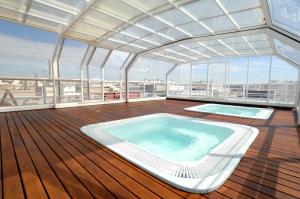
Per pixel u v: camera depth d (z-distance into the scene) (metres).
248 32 4.56
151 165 1.92
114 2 3.41
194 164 1.96
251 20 4.07
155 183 1.62
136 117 4.77
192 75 10.05
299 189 1.53
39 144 2.60
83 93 7.02
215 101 8.58
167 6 3.56
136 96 9.21
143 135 4.24
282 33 3.98
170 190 1.51
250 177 1.73
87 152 2.33
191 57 8.92
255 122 4.29
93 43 6.27
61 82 6.41
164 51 7.57
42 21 4.62
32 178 1.67
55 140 2.80
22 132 3.20
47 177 1.69
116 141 2.73
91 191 1.48
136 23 4.48
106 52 7.18
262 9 3.38
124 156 2.15
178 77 10.65
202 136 4.11
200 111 5.94
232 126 3.83
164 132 4.42
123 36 5.55
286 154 2.32
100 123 3.96
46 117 4.55
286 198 1.41
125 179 1.68
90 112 5.45
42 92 5.94
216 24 4.43
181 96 9.93
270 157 2.22
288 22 3.44
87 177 1.70
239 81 8.27
